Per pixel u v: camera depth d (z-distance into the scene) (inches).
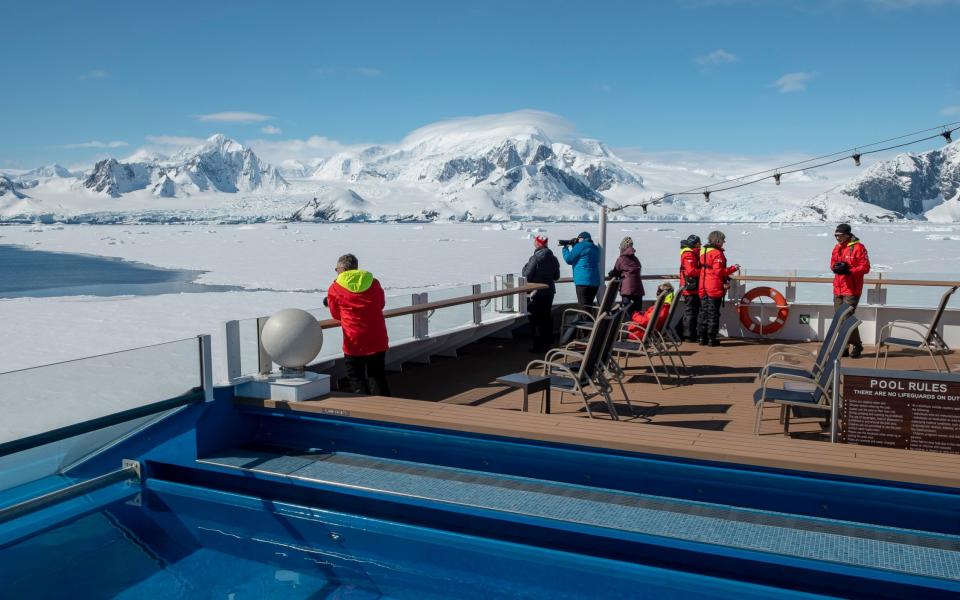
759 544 118.6
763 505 131.6
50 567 130.3
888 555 113.7
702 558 119.0
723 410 203.0
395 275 1417.3
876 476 120.4
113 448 171.6
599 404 211.6
